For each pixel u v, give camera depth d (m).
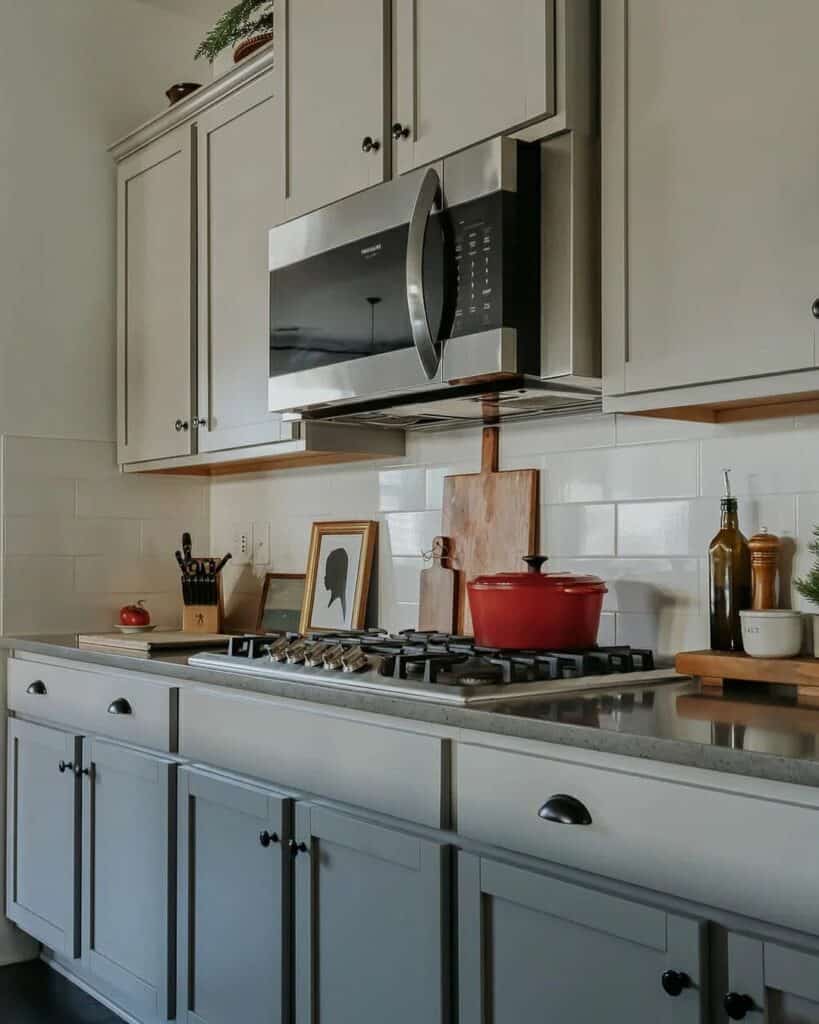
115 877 2.75
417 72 2.33
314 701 2.09
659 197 1.94
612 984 1.54
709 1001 1.42
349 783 2.04
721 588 2.09
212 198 3.14
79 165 3.53
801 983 1.32
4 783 3.35
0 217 3.38
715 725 1.59
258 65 2.90
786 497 2.12
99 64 3.58
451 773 1.85
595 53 2.10
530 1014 1.66
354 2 2.49
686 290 1.90
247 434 2.99
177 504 3.73
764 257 1.78
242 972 2.28
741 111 1.82
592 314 2.09
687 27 1.90
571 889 1.59
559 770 1.66
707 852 1.45
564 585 2.21
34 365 3.43
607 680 2.01
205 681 2.42
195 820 2.44
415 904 1.85
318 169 2.59
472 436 2.80
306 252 2.58
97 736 2.88
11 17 3.41
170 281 3.30
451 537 2.79
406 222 2.29
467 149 2.18
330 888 2.05
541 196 2.13
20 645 3.24
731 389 1.84
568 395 2.25
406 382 2.29
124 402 3.53
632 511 2.40
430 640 2.44
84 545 3.52
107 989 3.04
